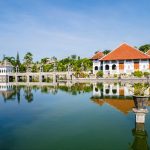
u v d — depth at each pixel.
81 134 14.20
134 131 14.41
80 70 78.81
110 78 64.25
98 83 56.16
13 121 18.02
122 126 15.66
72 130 15.12
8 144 12.67
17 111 22.31
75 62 101.44
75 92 37.69
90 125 16.22
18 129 15.65
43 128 15.79
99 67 77.00
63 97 32.22
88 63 98.06
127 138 13.20
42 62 120.44
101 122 16.95
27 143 12.77
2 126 16.53
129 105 23.53
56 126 16.23
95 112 20.73
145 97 15.36
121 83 53.53
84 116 19.20
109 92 35.25
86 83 58.00
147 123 15.90
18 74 81.62
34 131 15.09
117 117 18.41
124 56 72.50
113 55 74.12
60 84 58.22
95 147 11.96
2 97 33.56
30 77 84.00
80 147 12.02
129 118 17.94
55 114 20.50
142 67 70.88
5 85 59.72
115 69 73.44
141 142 12.52
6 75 84.31
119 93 33.50
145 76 62.38
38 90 43.38
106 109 21.97
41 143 12.74
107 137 13.46
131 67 71.75
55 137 13.73
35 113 21.12
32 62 115.06
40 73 77.75
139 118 15.66
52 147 12.09
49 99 30.67
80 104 25.59
